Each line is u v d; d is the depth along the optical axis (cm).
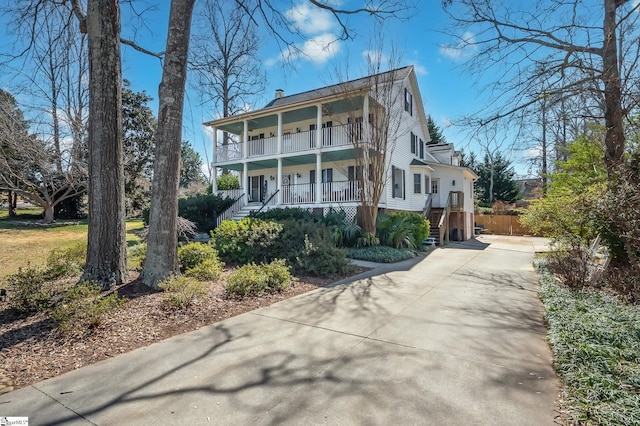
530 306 561
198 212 1636
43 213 2336
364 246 1205
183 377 310
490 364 338
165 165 609
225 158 1908
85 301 454
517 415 249
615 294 573
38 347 372
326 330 441
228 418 246
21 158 1647
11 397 275
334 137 1541
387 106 1267
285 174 1939
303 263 818
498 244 1777
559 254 790
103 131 592
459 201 1978
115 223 602
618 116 747
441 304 571
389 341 402
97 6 588
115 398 273
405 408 259
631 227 511
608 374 293
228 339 405
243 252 893
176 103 619
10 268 907
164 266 598
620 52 741
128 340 396
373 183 1255
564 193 980
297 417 247
